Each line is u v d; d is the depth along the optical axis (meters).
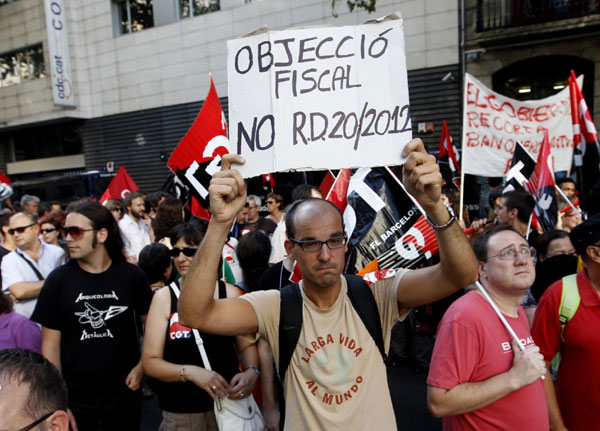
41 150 20.48
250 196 6.03
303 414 1.64
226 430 2.21
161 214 5.00
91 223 2.68
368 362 1.66
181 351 2.39
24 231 3.77
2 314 2.67
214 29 15.16
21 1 18.88
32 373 1.23
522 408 1.84
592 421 2.06
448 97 12.05
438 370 1.89
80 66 17.91
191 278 1.52
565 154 5.64
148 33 16.38
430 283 1.62
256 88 1.75
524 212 3.74
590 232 2.04
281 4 13.92
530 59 11.35
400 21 1.70
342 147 1.71
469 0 11.54
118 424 2.73
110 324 2.71
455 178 7.33
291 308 1.69
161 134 16.62
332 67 1.73
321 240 1.59
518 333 1.99
